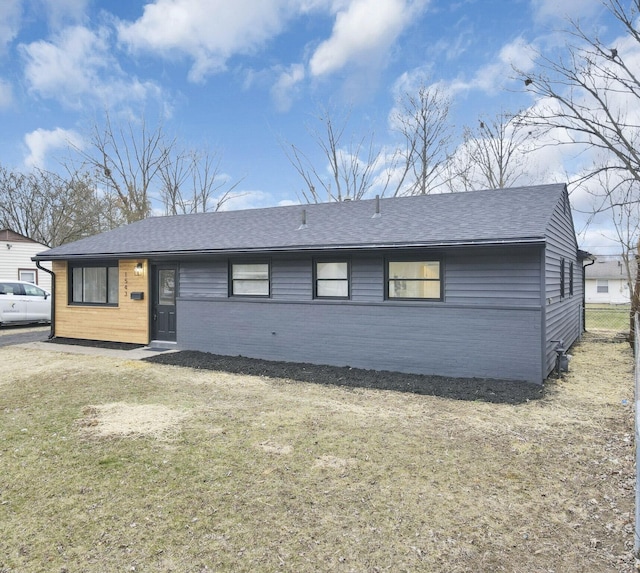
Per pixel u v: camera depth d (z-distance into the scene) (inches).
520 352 285.7
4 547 112.0
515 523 124.2
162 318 437.4
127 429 199.0
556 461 165.8
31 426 204.1
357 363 337.4
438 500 136.5
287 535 117.6
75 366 345.4
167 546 112.7
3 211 1202.0
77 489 142.6
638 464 111.2
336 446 179.9
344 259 343.3
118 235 507.2
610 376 315.3
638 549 109.3
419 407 236.8
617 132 381.1
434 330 310.3
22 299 606.2
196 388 278.1
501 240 271.9
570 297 452.1
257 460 165.6
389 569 104.4
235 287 394.9
